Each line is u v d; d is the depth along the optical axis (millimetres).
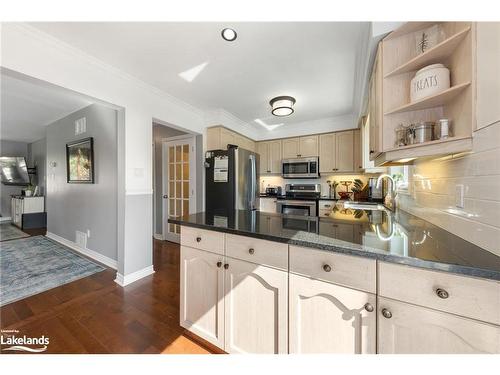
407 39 1256
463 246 869
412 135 1135
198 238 1342
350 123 3545
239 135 3852
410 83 1194
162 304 1888
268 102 2959
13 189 5762
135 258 2359
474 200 892
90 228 3035
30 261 2852
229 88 2520
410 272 753
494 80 770
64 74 1728
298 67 2061
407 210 1868
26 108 3164
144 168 2434
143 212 2439
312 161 3824
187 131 3184
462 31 896
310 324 964
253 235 1103
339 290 892
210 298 1294
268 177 4652
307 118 3701
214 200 3186
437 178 1274
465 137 898
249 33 1592
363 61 1830
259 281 1112
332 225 1297
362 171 3406
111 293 2072
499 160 744
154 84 2420
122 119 2254
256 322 1121
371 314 825
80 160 3100
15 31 1469
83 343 1414
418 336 743
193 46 1748
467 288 676
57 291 2100
